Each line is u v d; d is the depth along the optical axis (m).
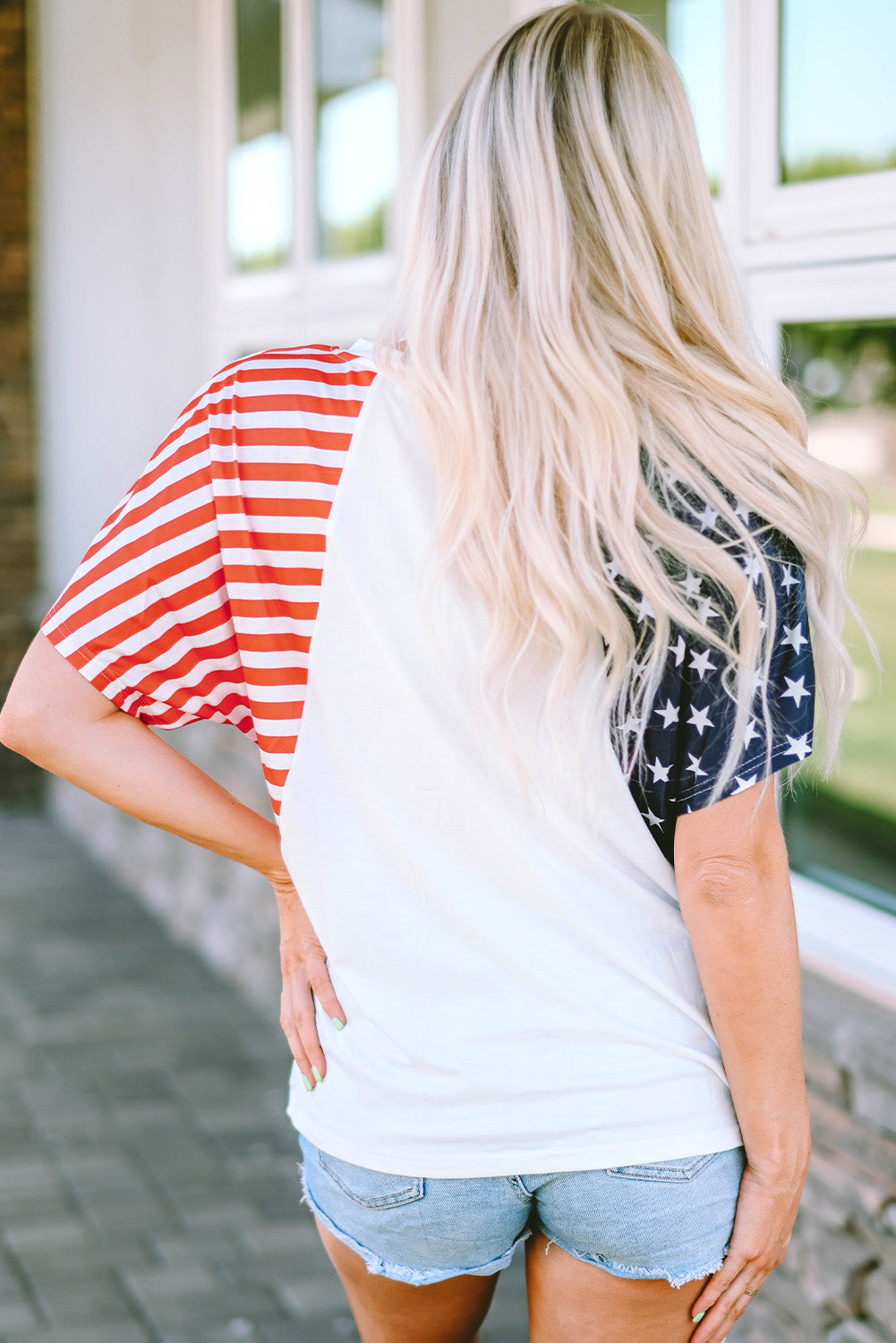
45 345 6.71
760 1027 1.16
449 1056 1.19
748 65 2.39
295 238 4.27
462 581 1.13
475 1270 1.26
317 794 1.20
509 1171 1.18
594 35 1.18
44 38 6.42
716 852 1.14
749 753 1.12
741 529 1.10
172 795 1.26
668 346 1.13
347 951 1.22
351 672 1.17
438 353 1.14
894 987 2.15
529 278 1.12
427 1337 1.36
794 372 2.39
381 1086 1.22
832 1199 2.24
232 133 4.70
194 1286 2.82
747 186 2.42
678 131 1.17
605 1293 1.22
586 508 1.08
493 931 1.17
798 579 1.15
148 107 5.26
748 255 2.42
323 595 1.16
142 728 1.26
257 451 1.17
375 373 1.18
